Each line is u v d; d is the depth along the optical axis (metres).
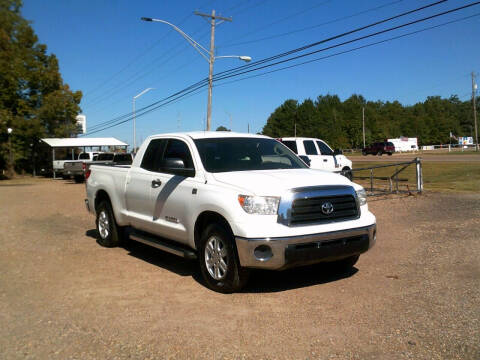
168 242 6.99
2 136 37.66
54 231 9.91
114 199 7.70
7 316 4.68
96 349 3.86
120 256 7.42
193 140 6.32
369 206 12.55
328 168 17.64
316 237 4.96
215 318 4.52
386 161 36.41
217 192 5.37
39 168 41.00
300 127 113.31
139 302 5.05
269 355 3.69
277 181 5.23
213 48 27.30
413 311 4.61
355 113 111.38
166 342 3.97
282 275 6.07
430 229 8.98
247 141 6.66
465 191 15.25
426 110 144.88
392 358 3.61
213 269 5.48
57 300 5.16
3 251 7.82
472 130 145.50
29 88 39.06
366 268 6.33
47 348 3.89
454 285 5.44
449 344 3.83
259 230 4.87
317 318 4.47
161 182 6.48
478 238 7.99
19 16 38.66
